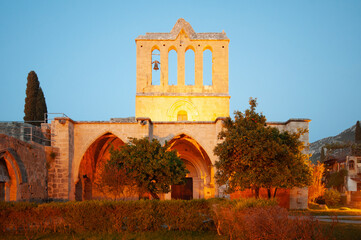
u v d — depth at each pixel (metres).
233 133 21.62
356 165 41.38
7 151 20.17
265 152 20.14
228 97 34.59
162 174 23.00
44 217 16.11
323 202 33.06
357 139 56.12
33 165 23.77
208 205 17.00
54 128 28.48
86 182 32.38
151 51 35.62
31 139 24.53
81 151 28.55
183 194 35.16
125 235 15.35
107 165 22.59
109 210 16.33
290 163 21.25
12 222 15.74
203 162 34.69
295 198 27.88
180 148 34.91
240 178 20.77
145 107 34.19
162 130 29.16
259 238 10.80
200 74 35.28
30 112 38.81
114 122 28.78
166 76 35.06
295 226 11.04
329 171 48.59
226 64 35.41
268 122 29.31
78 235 15.59
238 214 12.62
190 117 34.31
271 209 11.49
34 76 39.78
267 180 20.72
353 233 14.96
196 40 35.56
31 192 23.06
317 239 11.19
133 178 22.17
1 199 20.05
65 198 26.80
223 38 35.66
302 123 28.39
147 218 16.28
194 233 16.09
